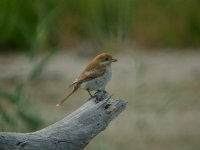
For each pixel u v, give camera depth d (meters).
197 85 34.44
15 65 37.69
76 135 14.33
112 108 14.57
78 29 41.59
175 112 31.19
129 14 40.78
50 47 40.53
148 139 28.00
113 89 32.50
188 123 30.03
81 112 14.52
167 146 27.81
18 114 20.80
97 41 38.84
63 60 38.41
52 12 24.36
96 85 17.25
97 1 39.91
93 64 17.33
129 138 28.08
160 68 37.00
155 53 40.56
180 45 42.75
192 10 44.09
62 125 14.37
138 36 41.91
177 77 35.56
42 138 14.13
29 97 21.73
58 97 32.44
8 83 34.47
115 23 38.22
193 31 43.28
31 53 22.05
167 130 29.31
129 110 30.61
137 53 39.25
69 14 41.69
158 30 42.56
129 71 35.06
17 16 40.97
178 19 43.25
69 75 35.72
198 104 32.22
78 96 32.50
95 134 14.52
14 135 13.95
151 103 31.16
